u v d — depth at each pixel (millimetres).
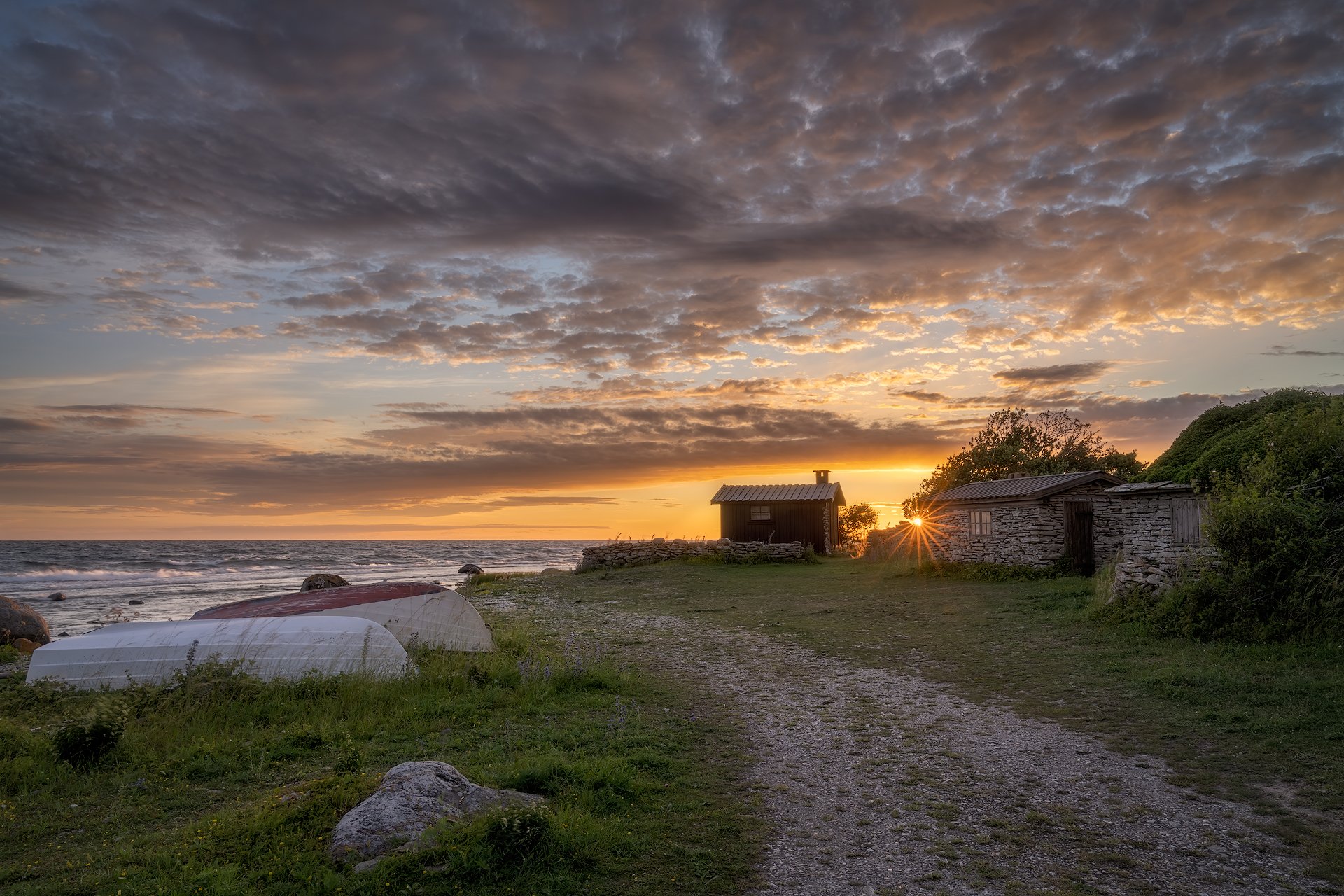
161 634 12695
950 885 5375
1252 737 8188
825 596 23453
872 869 5652
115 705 9938
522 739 8906
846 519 52906
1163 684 10375
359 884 5070
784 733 9398
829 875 5555
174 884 5188
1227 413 24609
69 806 7168
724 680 12609
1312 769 7223
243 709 10398
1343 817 6219
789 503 40906
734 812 6793
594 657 14180
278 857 5492
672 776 7750
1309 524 12383
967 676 12133
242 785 7645
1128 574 15523
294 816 6125
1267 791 6824
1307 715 8508
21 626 20250
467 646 15320
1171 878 5383
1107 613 15094
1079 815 6562
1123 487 18859
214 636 12508
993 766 7926
